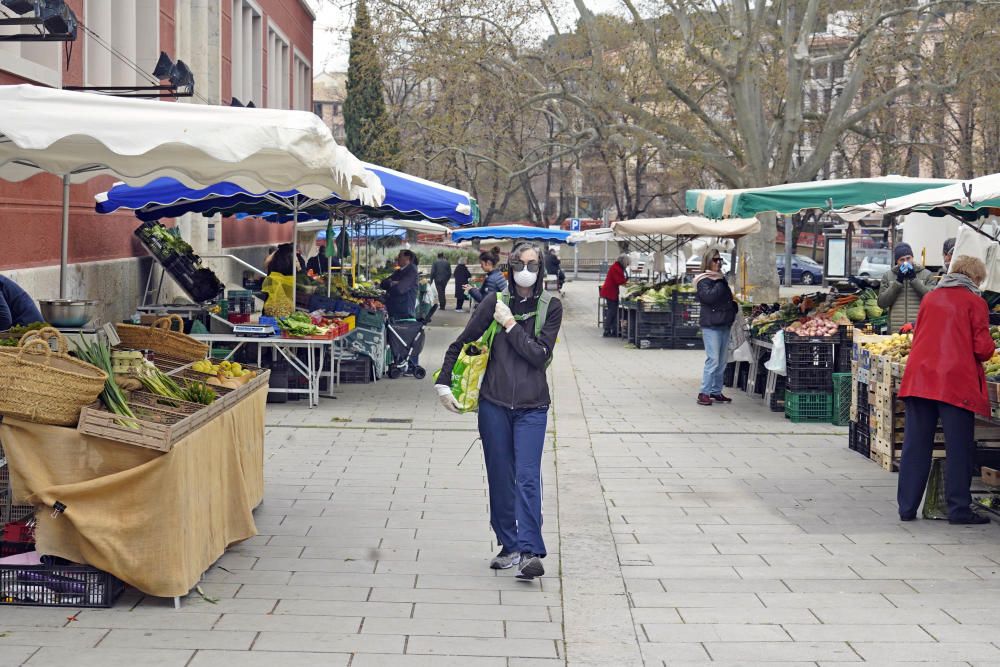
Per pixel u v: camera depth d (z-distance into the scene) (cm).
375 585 610
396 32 3089
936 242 1769
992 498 819
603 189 7181
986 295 1218
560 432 1159
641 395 1489
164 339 802
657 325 2266
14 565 557
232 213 1703
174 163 738
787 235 5197
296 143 590
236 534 666
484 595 596
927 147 3822
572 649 512
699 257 3481
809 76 3475
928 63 3253
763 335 1420
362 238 2672
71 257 1460
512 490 639
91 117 571
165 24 1906
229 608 563
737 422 1245
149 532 552
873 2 3152
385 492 845
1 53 1162
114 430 541
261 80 2908
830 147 3350
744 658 504
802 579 635
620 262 2564
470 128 3622
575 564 660
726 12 3325
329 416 1223
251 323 1323
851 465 989
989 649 515
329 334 1330
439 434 1116
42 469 548
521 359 629
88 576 557
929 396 758
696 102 3422
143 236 1555
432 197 1439
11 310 821
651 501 839
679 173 3794
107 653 493
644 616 564
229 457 658
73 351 604
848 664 496
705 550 699
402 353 1598
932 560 678
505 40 3139
